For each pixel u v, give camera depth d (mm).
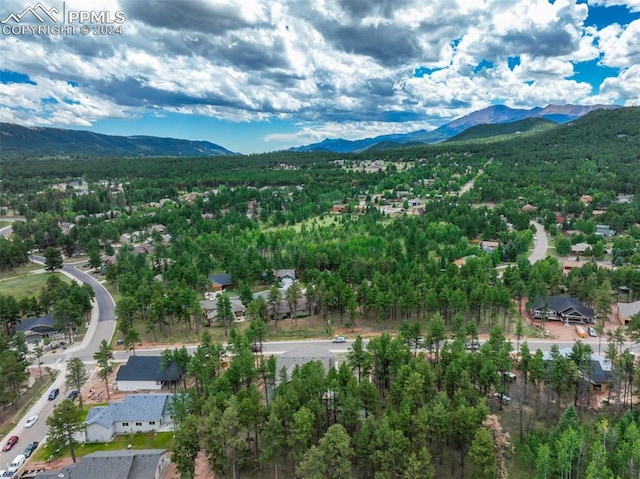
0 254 184000
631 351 101875
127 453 67750
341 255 162625
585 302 128875
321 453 59156
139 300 131375
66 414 69188
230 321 123812
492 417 63688
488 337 112375
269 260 176500
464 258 169125
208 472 69062
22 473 69562
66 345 115812
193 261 173625
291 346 110750
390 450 60438
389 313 127000
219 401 71875
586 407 80750
